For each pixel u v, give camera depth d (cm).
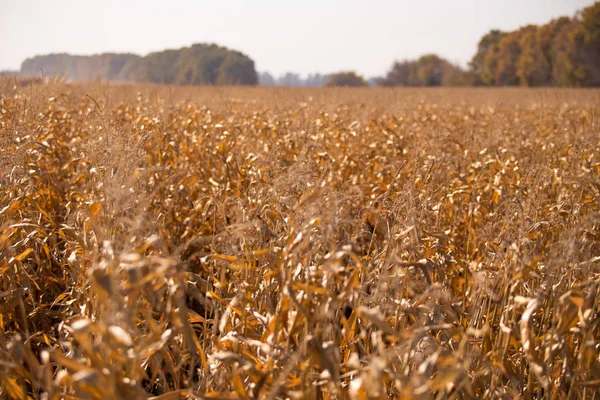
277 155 555
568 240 318
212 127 801
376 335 235
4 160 452
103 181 370
